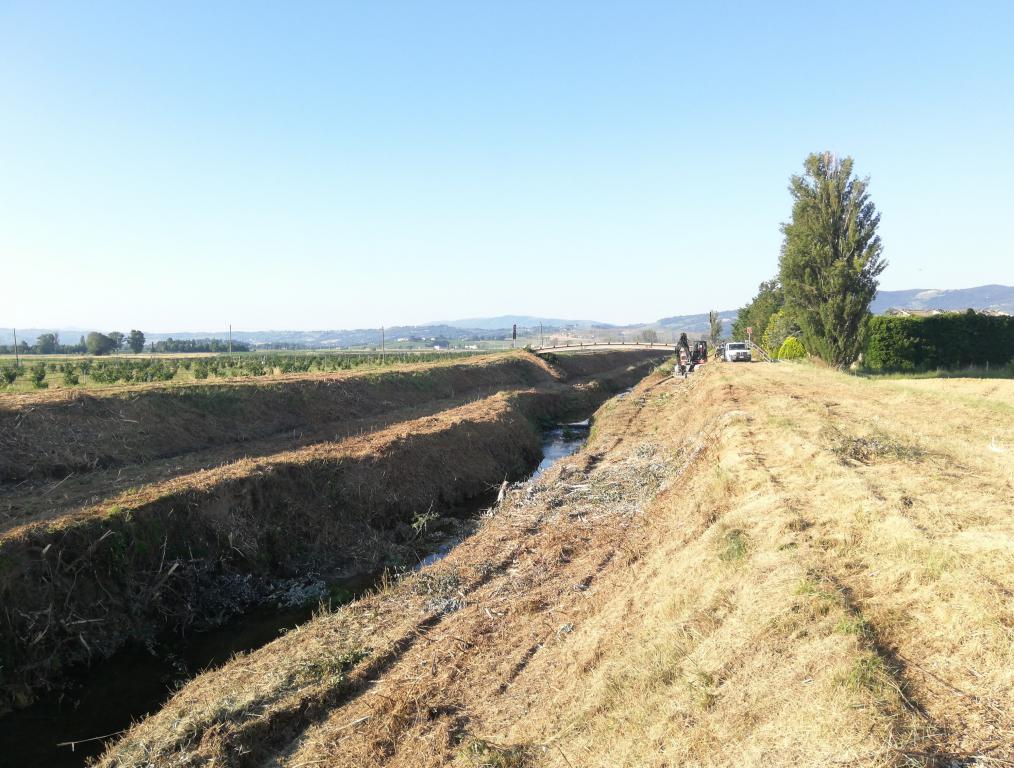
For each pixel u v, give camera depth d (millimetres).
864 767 4020
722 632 6285
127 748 7480
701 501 11250
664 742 5102
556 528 13898
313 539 15188
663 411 30172
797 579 6605
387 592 11547
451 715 7211
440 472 20312
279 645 9836
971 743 4109
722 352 50469
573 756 5590
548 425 35062
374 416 28203
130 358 62125
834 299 32375
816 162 32781
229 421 22109
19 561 10156
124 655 10617
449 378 40562
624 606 8383
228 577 12969
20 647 9547
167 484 14156
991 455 10977
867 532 7414
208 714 7719
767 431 14547
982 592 5535
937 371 32469
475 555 12906
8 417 16234
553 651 8195
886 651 5242
